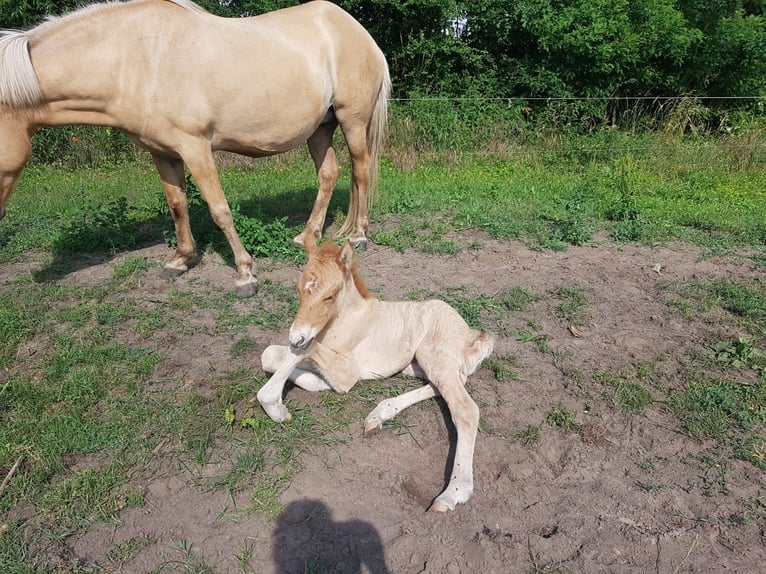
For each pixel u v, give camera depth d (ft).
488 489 9.02
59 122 14.16
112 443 9.95
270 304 15.34
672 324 14.29
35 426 10.30
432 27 43.80
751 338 13.17
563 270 17.57
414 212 23.29
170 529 8.26
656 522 8.39
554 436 10.22
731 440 10.11
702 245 19.94
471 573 7.61
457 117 37.19
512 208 23.65
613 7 40.42
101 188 28.45
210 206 15.33
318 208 19.43
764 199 25.98
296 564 7.70
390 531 8.14
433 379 10.23
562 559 7.79
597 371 12.17
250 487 8.98
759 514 8.50
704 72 41.83
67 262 18.17
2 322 13.85
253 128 15.85
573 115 39.14
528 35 42.98
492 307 14.98
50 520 8.40
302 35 16.46
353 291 10.64
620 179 27.96
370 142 19.74
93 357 12.50
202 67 14.39
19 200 25.71
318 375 11.11
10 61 12.94
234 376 11.84
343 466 9.43
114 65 13.82
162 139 14.75
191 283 16.63
